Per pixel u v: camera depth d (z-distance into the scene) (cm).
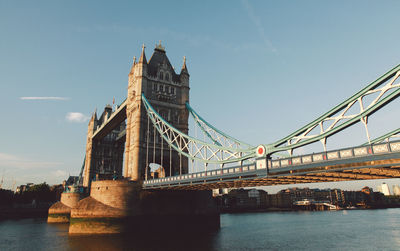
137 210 4988
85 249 3722
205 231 5431
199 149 4472
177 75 7319
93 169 9519
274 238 4950
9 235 5438
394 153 1958
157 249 3644
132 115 6562
